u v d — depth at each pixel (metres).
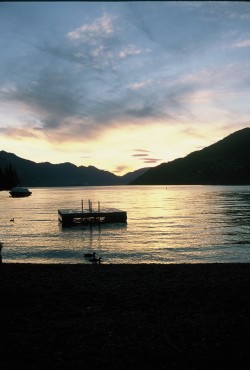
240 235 43.78
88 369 6.22
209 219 65.62
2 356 6.74
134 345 7.27
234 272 14.80
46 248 34.25
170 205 110.62
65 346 7.21
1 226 56.75
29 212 87.75
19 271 15.03
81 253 31.20
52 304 10.21
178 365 6.40
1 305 10.12
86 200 150.38
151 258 28.75
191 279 13.41
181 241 38.91
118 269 15.65
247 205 104.00
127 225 57.22
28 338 7.63
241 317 8.98
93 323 8.59
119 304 10.20
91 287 12.14
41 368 6.25
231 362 6.50
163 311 9.54
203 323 8.55
